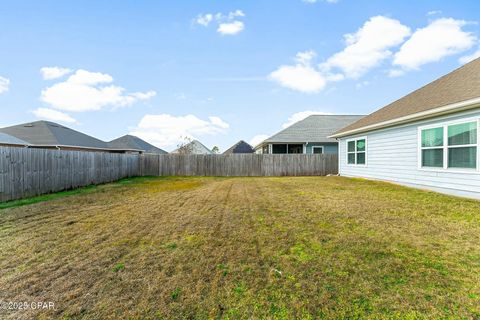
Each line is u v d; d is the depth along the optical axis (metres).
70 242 3.45
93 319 1.91
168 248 3.21
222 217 4.66
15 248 3.24
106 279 2.47
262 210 5.15
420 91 9.59
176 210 5.30
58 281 2.43
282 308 2.02
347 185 8.70
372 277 2.46
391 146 9.07
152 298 2.16
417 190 7.32
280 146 19.16
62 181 8.84
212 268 2.67
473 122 6.07
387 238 3.46
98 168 11.35
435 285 2.31
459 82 7.55
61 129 19.39
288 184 9.47
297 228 3.93
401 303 2.06
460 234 3.60
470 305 2.03
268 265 2.72
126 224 4.29
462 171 6.34
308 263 2.75
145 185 10.34
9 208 5.62
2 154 6.52
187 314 1.96
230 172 15.80
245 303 2.09
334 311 1.98
